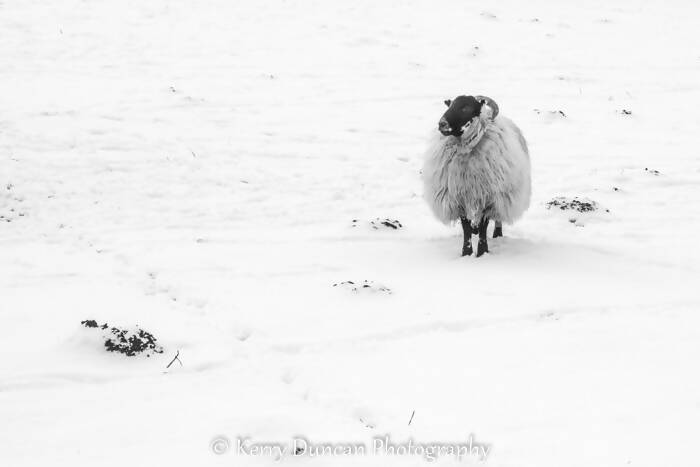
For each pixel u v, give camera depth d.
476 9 43.03
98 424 9.66
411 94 29.62
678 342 12.60
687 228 19.66
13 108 24.47
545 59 34.97
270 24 37.03
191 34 34.50
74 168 20.88
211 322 13.25
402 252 17.31
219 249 17.09
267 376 11.36
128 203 19.42
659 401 10.53
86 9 36.28
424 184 16.78
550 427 9.83
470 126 15.46
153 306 13.82
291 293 14.62
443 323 13.25
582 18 43.19
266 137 24.70
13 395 10.37
